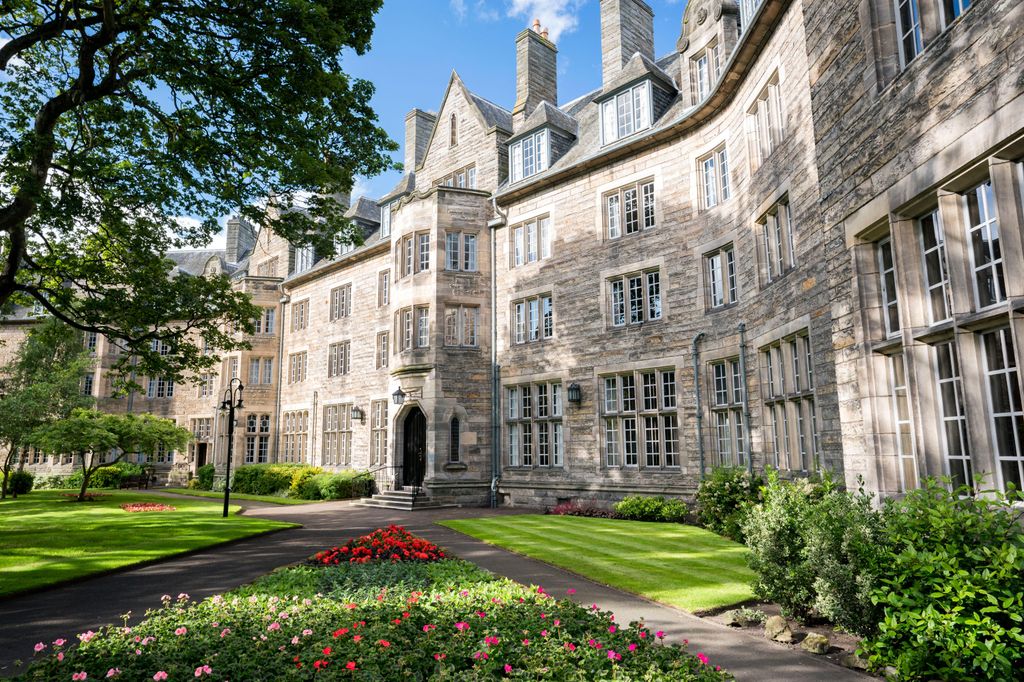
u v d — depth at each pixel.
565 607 5.70
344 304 28.56
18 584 8.33
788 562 6.27
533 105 22.80
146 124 13.36
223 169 12.84
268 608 6.10
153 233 14.52
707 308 15.30
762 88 12.52
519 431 19.95
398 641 4.73
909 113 6.24
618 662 4.27
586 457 17.72
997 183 5.05
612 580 8.02
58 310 14.05
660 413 16.20
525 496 19.25
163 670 4.08
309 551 11.20
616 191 17.94
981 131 5.16
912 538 4.75
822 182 8.35
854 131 7.40
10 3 12.16
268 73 11.64
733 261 14.73
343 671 4.02
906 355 6.30
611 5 20.53
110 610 7.25
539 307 19.78
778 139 12.01
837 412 9.21
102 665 4.14
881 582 5.11
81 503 22.50
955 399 5.93
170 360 15.41
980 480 4.64
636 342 16.83
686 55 16.45
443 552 10.04
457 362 20.61
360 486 24.06
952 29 5.59
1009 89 4.86
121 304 14.43
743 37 12.22
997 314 5.08
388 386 25.00
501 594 6.69
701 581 7.82
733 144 14.35
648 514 14.71
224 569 9.62
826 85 8.17
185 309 15.28
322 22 11.26
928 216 6.32
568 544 10.97
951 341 6.02
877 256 7.29
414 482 22.19
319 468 26.47
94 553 10.77
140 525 14.91
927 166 5.89
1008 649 3.93
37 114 12.61
